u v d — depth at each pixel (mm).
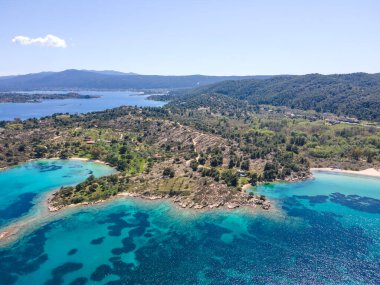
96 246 132125
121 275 113312
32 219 155000
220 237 139500
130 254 126250
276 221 155250
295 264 120250
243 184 199875
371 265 120000
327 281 110625
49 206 167625
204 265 119125
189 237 139375
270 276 113000
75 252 127562
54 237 138750
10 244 133125
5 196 182375
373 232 145875
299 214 163625
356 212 167625
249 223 152750
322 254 127250
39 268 117000
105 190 184250
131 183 194250
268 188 199375
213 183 189250
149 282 109688
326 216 162000
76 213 161625
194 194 178125
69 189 182125
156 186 188125
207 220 155125
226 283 109000
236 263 120438
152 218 156750
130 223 151750
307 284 108938
